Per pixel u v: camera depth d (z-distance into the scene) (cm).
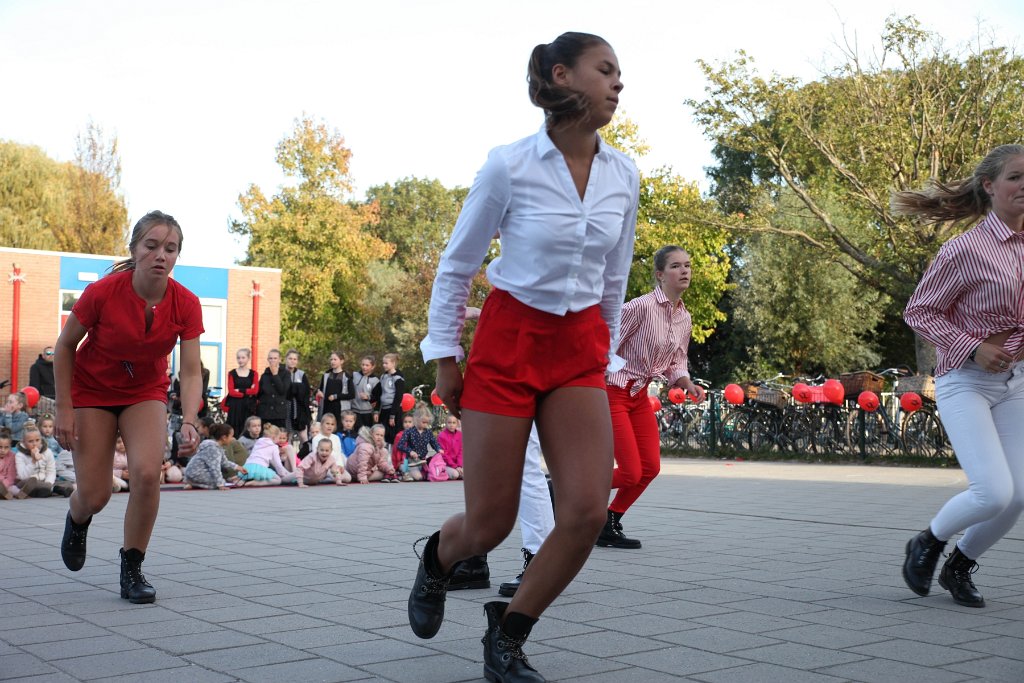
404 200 7000
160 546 679
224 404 1502
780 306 3519
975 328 468
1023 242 465
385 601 486
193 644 397
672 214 2612
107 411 492
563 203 309
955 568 483
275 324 2984
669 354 671
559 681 346
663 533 756
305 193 4819
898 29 2150
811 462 1705
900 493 1098
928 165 2173
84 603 482
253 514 891
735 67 2322
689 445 1953
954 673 355
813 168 2888
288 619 444
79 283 2755
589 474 316
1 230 4506
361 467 1312
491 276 323
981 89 2109
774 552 655
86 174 4581
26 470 1054
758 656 381
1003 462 460
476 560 526
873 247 2264
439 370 330
